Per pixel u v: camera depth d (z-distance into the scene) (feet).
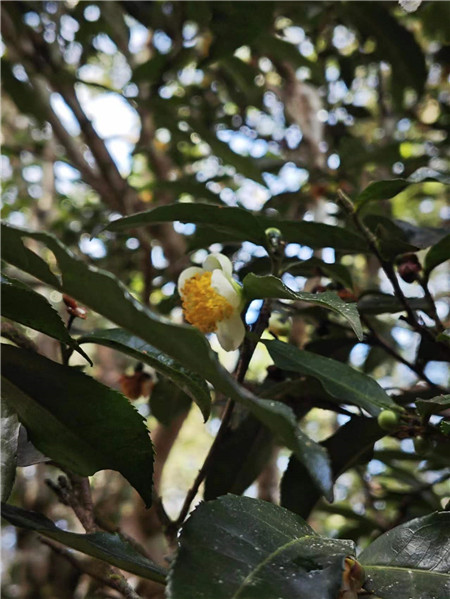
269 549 0.51
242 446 0.99
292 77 1.94
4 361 0.57
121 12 1.82
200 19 1.56
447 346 0.87
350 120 2.08
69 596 1.90
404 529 0.60
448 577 0.56
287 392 0.93
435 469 1.24
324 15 1.72
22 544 1.97
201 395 0.62
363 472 1.40
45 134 2.20
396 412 0.72
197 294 0.71
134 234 1.64
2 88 1.84
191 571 0.47
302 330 1.39
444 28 1.79
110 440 0.60
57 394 0.58
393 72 1.71
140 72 1.56
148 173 2.21
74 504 0.80
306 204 1.65
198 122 1.57
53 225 2.24
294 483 0.89
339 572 0.48
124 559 0.55
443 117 1.95
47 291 1.66
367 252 0.90
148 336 0.47
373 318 1.35
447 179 0.84
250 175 1.56
